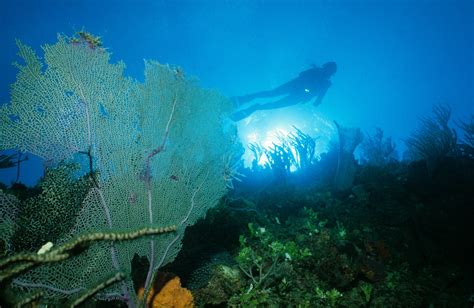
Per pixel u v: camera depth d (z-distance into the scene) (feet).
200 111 11.90
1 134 8.14
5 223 7.73
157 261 10.01
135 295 9.62
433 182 20.86
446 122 25.11
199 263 12.37
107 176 9.53
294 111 56.59
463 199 18.40
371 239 15.80
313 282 12.75
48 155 8.78
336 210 19.70
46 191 8.39
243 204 19.25
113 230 5.07
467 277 14.26
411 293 12.71
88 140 9.41
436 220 17.35
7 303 4.53
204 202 11.42
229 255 13.48
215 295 11.14
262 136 50.78
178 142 11.07
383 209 19.52
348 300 12.04
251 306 10.73
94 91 9.72
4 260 4.25
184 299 9.89
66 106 9.20
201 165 11.41
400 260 15.08
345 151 24.04
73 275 8.56
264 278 11.84
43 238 8.31
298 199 20.95
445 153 22.70
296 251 13.78
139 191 10.05
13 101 8.38
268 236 15.19
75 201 8.84
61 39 9.46
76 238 4.71
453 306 12.20
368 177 23.86
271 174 25.54
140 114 10.40
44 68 9.04
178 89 11.43
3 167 15.52
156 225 5.48
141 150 10.26
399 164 28.96
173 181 10.71
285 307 11.24
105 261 9.05
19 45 8.66
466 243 15.84
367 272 13.30
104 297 9.00
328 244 15.11
